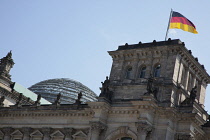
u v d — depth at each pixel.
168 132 89.31
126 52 104.38
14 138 109.62
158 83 95.31
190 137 89.00
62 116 103.38
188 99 94.06
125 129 91.31
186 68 101.62
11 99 131.88
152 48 100.50
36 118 107.62
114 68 105.00
